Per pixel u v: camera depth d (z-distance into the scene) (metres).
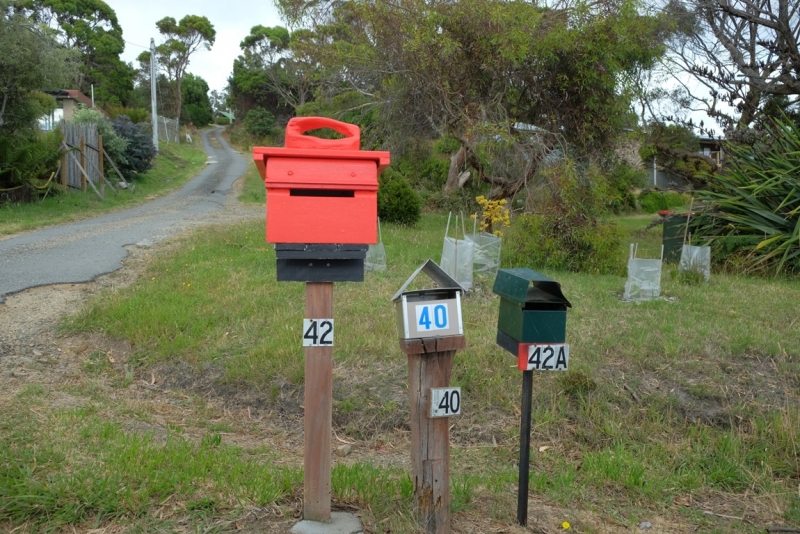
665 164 17.48
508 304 3.65
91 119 23.83
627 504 4.23
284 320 6.79
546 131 11.86
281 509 3.46
